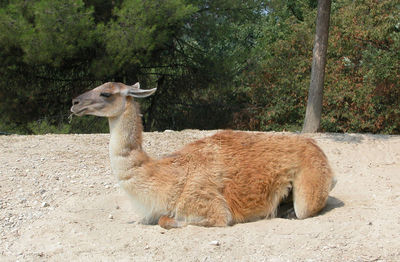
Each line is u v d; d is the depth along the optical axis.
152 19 17.36
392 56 14.05
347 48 17.11
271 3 21.23
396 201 6.67
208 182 5.77
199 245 5.14
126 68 18.48
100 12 18.52
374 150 10.36
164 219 5.77
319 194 5.91
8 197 7.20
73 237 5.61
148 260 4.87
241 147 6.09
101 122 22.38
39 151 9.88
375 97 15.93
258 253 4.89
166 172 5.76
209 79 21.38
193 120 23.20
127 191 5.75
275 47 20.45
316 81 13.03
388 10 15.17
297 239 5.15
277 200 6.02
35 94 19.69
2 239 5.73
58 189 7.63
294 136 6.35
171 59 21.44
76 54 18.08
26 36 15.50
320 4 12.87
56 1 15.38
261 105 21.11
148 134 11.86
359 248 4.82
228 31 21.28
